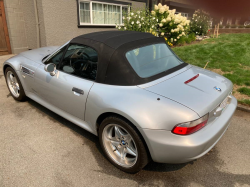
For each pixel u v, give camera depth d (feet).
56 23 25.81
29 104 14.19
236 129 11.80
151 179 8.25
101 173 8.48
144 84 8.21
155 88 8.04
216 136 7.55
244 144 10.53
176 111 7.05
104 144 8.89
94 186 7.84
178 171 8.71
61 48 11.12
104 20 31.45
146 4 36.76
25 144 10.10
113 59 8.59
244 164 9.16
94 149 9.94
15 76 13.39
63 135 10.93
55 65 10.28
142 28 26.96
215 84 8.95
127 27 27.30
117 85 8.38
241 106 13.92
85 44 9.63
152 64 9.20
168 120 7.02
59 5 25.59
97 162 9.10
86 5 28.66
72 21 27.45
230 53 25.77
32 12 25.77
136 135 7.52
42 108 13.69
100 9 30.45
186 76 9.20
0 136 10.64
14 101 14.55
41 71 11.42
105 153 9.01
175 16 31.68
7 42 26.89
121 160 8.61
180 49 28.43
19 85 13.47
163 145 7.13
